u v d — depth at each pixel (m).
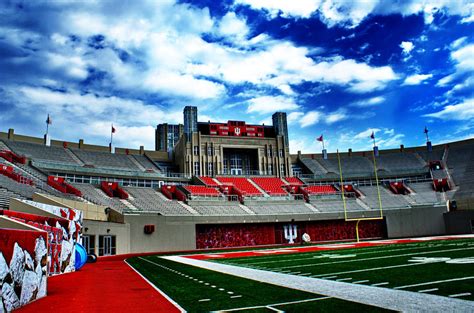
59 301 12.14
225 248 48.91
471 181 63.38
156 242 44.56
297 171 76.44
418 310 8.75
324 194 63.91
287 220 55.22
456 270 14.91
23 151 53.38
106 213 42.28
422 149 77.19
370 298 10.47
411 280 13.16
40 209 21.95
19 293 11.13
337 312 9.09
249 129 70.94
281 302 10.62
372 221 59.25
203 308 10.30
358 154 79.62
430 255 22.25
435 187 65.00
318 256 26.95
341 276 15.40
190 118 67.19
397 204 62.31
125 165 63.38
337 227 58.38
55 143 60.94
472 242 32.75
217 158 66.69
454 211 56.22
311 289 12.55
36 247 12.69
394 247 32.25
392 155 77.25
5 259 10.24
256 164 70.75
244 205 57.31
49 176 46.81
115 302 11.70
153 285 15.38
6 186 31.20
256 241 54.22
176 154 71.12
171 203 53.28
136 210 48.00
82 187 50.25
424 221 58.00
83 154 61.47
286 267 20.28
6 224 13.85
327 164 76.75
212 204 55.56
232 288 13.62
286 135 72.75
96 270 22.84
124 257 35.31
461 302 9.31
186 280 16.48
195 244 48.25
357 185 70.56
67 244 22.08
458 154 71.81
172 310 10.23
